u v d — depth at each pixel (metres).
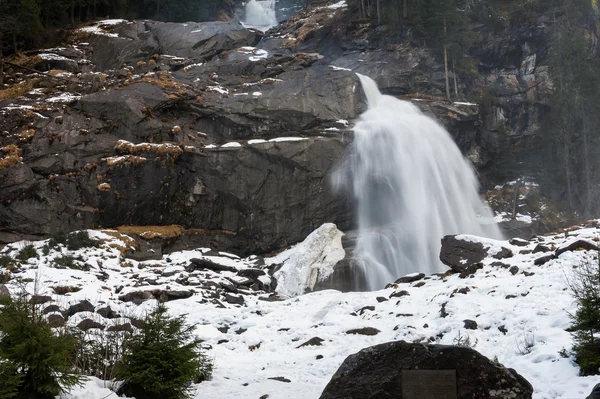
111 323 14.76
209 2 55.25
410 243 28.69
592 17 42.94
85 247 24.86
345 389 8.03
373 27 42.84
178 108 31.14
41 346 8.38
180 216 28.95
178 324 10.13
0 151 28.28
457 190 31.33
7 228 27.14
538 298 14.02
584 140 36.66
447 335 13.42
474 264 17.55
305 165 29.00
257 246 28.81
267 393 10.91
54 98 32.16
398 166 30.19
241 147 29.25
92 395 8.98
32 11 40.94
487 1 42.47
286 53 39.97
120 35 43.03
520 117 39.47
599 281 11.17
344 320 15.83
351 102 32.22
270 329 16.05
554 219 33.09
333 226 25.86
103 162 28.55
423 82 37.81
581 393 9.37
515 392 7.85
